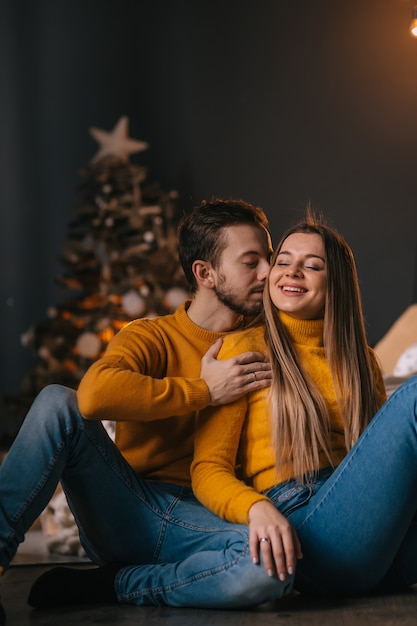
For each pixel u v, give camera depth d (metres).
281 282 1.97
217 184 5.52
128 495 1.89
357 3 5.06
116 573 1.89
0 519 1.76
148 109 5.66
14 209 5.73
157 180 5.64
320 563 1.81
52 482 1.81
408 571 1.95
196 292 2.13
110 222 4.89
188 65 5.59
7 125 5.73
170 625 1.68
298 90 5.27
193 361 2.05
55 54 5.71
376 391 2.00
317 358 1.97
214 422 1.91
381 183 4.96
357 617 1.71
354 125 5.06
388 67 4.96
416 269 4.84
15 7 5.72
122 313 4.82
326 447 1.91
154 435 1.99
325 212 5.14
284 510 1.86
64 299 5.67
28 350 5.67
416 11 2.92
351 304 2.00
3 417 5.59
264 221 2.15
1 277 5.71
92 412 1.81
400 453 1.74
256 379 1.91
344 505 1.78
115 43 5.69
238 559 1.74
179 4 5.61
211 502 1.82
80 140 5.71
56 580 1.88
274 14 5.35
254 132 5.41
